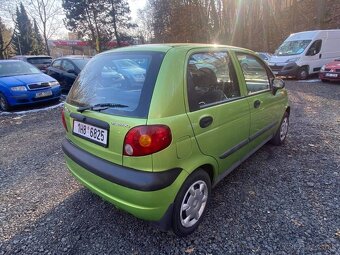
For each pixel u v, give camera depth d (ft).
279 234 7.65
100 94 7.86
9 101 24.12
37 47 145.59
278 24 87.40
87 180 7.84
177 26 94.58
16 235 7.97
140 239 7.66
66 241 7.66
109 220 8.53
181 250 7.22
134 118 6.53
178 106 6.85
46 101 26.27
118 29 128.36
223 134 8.42
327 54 44.19
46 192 10.32
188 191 7.43
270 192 9.82
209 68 8.27
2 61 27.48
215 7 89.04
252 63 10.79
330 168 11.53
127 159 6.62
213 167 8.30
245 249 7.16
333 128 17.03
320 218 8.29
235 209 8.86
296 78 43.21
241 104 9.31
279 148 13.84
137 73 7.18
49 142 16.08
